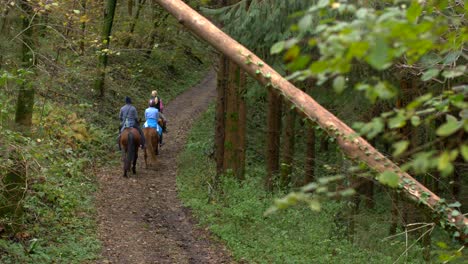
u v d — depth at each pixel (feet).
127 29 89.81
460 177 40.86
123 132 56.44
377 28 5.23
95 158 59.00
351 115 36.45
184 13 22.98
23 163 29.25
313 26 27.27
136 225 42.01
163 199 49.93
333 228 41.11
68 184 44.93
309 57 5.60
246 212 44.78
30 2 28.78
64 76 33.35
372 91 6.02
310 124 19.45
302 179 59.31
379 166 16.06
